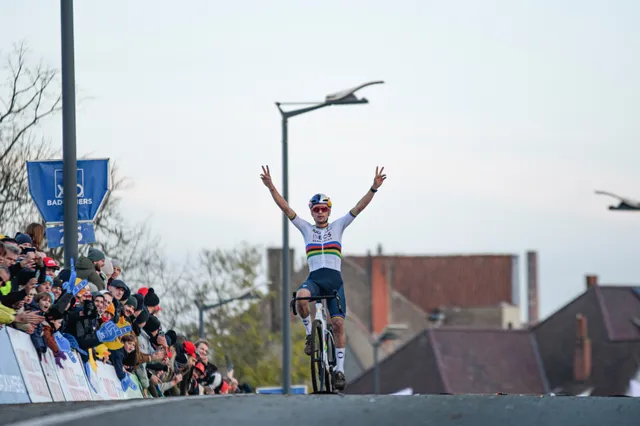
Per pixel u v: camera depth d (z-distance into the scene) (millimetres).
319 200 29703
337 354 29453
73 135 36500
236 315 114938
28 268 28484
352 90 58469
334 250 29531
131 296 38531
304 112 59469
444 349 160000
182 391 44438
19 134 59781
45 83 59969
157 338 41312
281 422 18250
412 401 20656
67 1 36531
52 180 37344
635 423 18141
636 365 161500
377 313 195250
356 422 18297
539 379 162375
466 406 19906
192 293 106438
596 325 166250
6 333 27922
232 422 18250
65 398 31047
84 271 36062
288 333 57344
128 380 37781
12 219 60469
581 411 19312
